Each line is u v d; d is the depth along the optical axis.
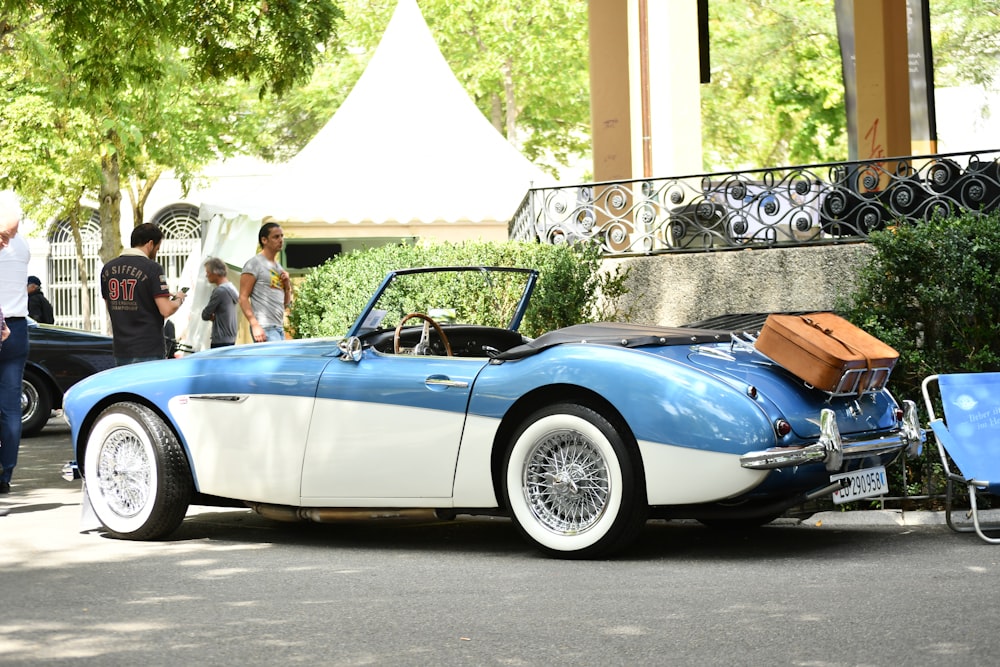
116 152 25.97
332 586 5.58
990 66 28.42
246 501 7.00
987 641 4.35
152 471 6.97
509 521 7.79
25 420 14.20
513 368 6.27
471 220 18.89
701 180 11.19
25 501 8.73
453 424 6.34
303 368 6.80
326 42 15.24
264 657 4.27
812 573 5.72
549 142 38.78
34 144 23.55
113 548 6.77
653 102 13.52
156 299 9.46
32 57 20.45
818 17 32.31
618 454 5.96
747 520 7.25
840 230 10.46
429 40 21.20
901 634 4.47
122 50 15.12
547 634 4.57
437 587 5.53
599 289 11.40
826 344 6.05
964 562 5.94
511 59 36.72
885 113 13.70
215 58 15.16
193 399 7.01
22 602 5.24
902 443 6.46
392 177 19.28
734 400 5.79
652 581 5.58
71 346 14.38
